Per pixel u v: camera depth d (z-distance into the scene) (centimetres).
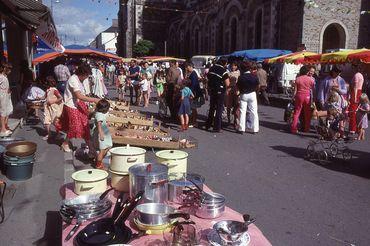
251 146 865
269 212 480
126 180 372
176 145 804
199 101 1132
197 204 327
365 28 2516
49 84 861
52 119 857
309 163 721
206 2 3922
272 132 1050
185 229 282
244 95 1005
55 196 522
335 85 992
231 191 556
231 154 784
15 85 1412
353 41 2500
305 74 1027
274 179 618
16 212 471
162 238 288
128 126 850
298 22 2423
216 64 1027
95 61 2509
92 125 716
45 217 459
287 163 718
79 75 688
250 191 557
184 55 4678
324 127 789
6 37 1622
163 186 338
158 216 297
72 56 2019
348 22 2473
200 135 990
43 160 688
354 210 492
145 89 1591
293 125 1034
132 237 290
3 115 836
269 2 2598
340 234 423
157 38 5588
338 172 664
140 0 5453
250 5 2919
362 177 636
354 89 956
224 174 641
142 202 335
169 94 1220
